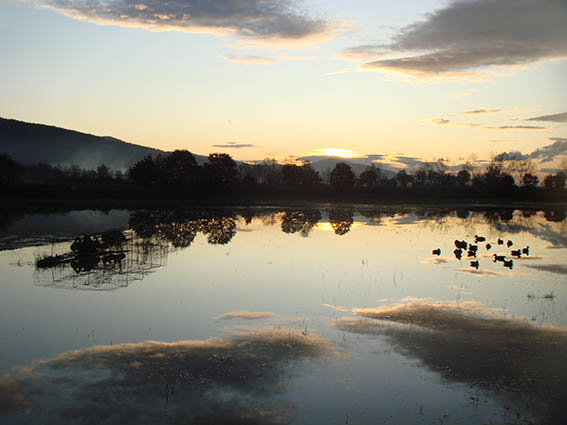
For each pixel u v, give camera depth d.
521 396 11.20
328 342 14.55
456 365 12.90
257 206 98.38
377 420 10.20
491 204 110.50
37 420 10.00
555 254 33.28
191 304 19.23
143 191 116.06
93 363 12.88
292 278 24.56
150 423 9.95
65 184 131.38
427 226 55.31
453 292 21.33
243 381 11.87
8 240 40.06
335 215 74.06
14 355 13.51
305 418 10.26
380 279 24.28
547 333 15.43
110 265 28.48
